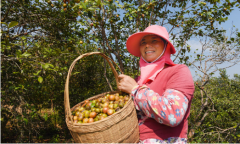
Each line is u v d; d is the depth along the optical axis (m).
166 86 1.32
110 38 4.16
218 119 4.64
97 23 2.85
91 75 5.39
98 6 2.00
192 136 4.25
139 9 2.84
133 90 1.33
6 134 3.94
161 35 1.49
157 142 1.22
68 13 2.78
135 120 1.29
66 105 1.29
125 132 1.18
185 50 3.96
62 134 6.11
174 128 1.25
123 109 1.19
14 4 2.80
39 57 2.31
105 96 1.70
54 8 3.08
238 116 4.76
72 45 3.00
